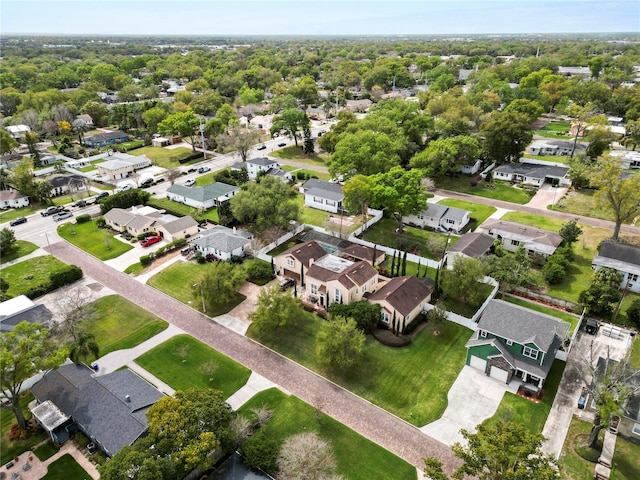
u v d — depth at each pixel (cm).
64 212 9319
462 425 4394
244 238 7688
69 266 6988
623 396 3888
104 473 3306
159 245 8125
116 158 12669
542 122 16462
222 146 13338
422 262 7338
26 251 7919
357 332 5062
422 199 8112
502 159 11381
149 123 14938
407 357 5319
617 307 5797
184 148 14238
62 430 4194
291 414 4516
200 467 3634
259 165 11300
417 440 4238
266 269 6900
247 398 4722
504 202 9750
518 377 4956
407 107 12338
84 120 16225
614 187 7238
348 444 4184
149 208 9325
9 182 10425
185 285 6831
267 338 5669
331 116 18312
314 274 6322
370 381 4959
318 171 11962
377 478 3862
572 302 6191
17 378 4034
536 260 7312
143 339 5659
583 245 7812
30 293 6481
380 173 8731
